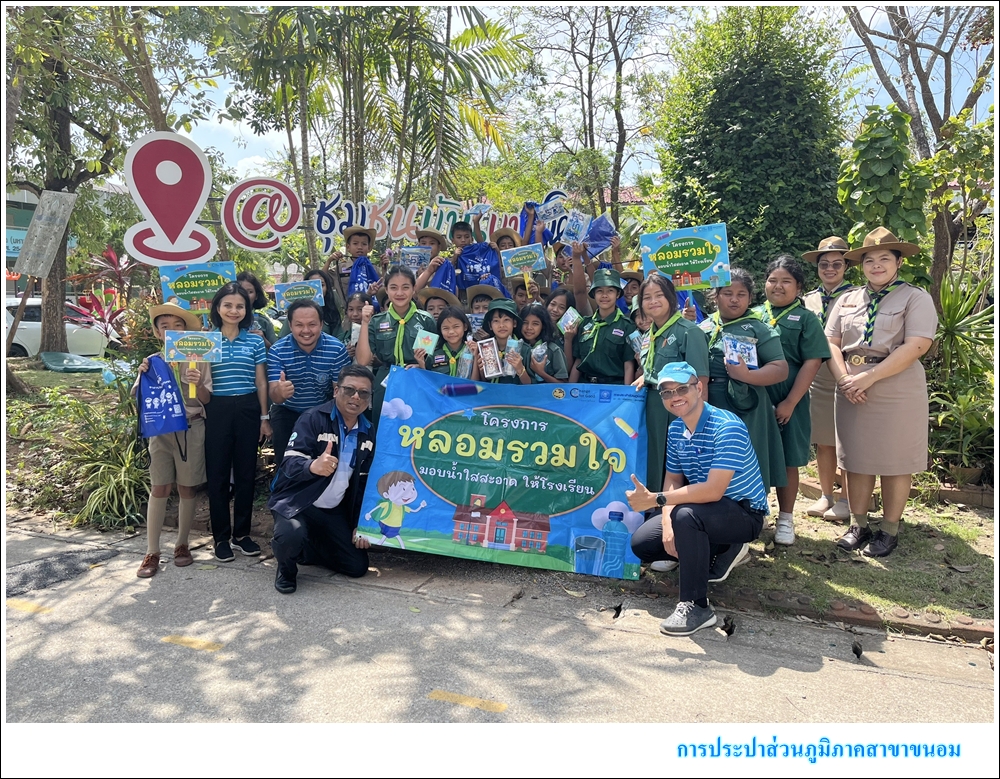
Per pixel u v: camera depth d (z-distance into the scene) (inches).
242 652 141.9
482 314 227.8
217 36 310.7
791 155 331.6
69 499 226.7
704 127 346.6
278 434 203.2
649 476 181.9
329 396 202.7
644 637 148.6
